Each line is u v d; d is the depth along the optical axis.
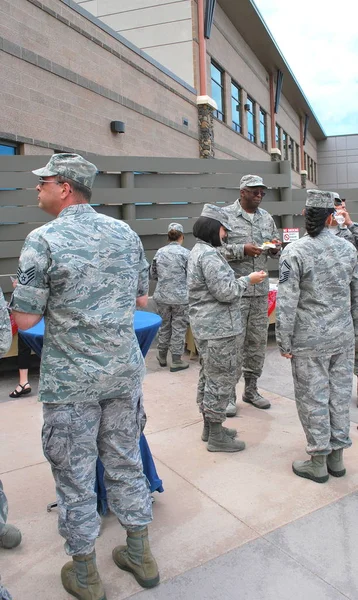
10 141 6.77
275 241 4.03
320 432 2.86
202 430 3.75
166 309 5.45
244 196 4.09
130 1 12.91
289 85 22.14
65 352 1.89
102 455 2.11
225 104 14.99
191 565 2.22
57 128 7.51
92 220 1.97
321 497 2.76
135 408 2.10
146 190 6.46
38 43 7.08
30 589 2.10
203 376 3.63
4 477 3.07
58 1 7.43
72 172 1.96
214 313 3.19
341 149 31.91
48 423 1.93
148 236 6.66
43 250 1.84
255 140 18.52
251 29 16.27
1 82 6.48
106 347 1.92
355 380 4.92
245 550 2.31
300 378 2.86
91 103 8.30
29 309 1.86
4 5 6.48
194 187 6.77
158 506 2.71
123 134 9.23
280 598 2.00
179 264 5.37
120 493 2.11
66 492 1.97
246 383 4.30
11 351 4.96
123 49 9.16
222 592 2.04
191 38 12.37
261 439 3.57
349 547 2.31
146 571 2.09
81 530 1.96
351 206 7.78
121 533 2.50
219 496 2.80
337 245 2.85
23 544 2.42
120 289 1.96
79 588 2.01
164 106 10.77
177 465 3.18
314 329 2.78
